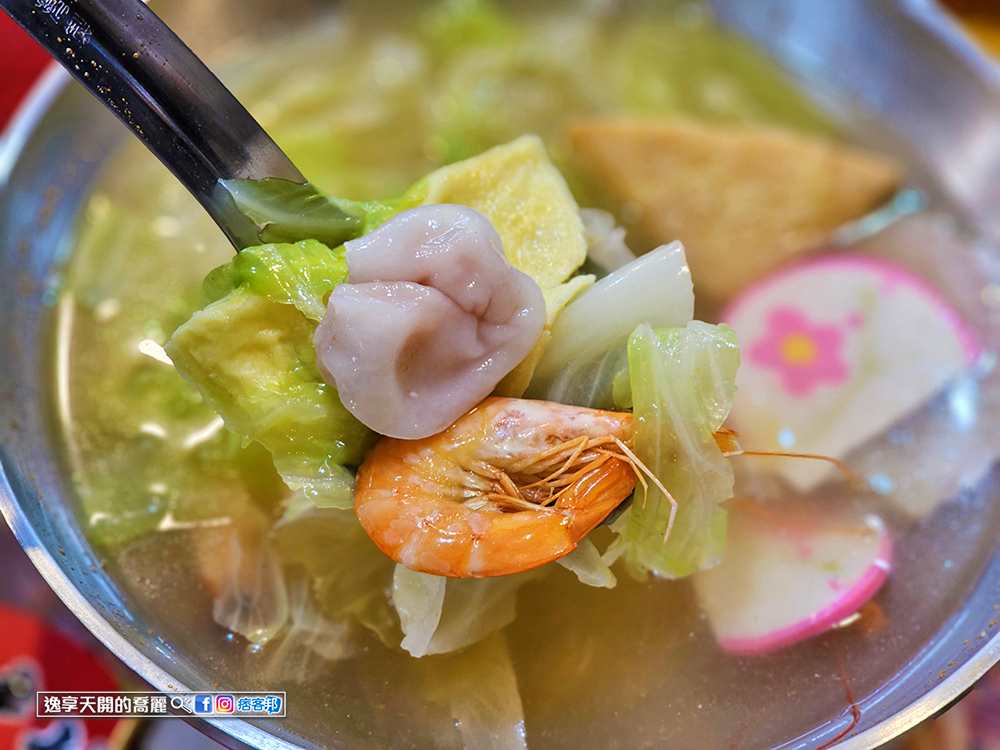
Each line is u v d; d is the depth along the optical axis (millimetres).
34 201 267
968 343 283
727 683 213
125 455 239
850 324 289
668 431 193
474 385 189
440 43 367
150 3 295
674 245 208
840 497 247
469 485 192
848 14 349
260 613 216
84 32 199
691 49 376
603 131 324
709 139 322
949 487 250
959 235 310
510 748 201
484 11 372
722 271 302
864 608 223
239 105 208
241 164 207
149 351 253
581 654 213
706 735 204
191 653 208
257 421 195
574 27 379
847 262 305
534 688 208
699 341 194
